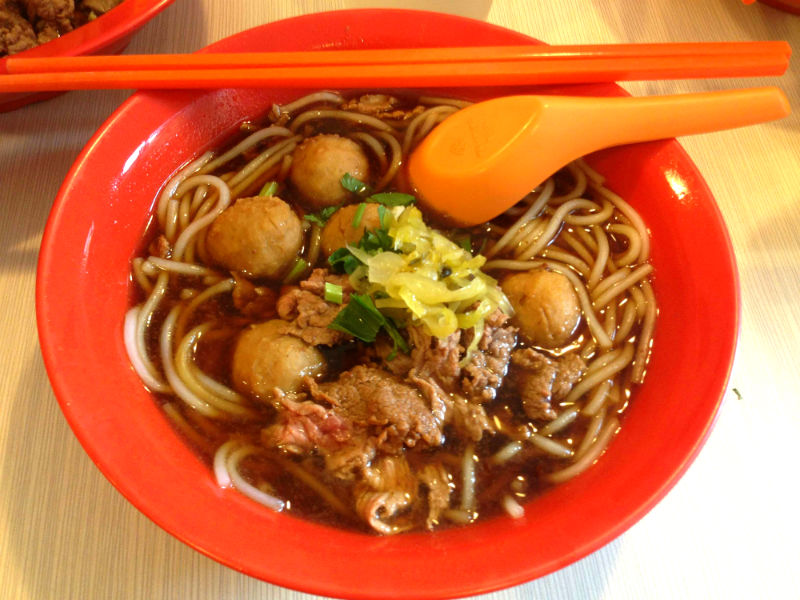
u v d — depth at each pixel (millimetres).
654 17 313
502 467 201
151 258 227
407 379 206
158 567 193
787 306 249
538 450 205
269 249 224
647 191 233
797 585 201
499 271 240
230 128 252
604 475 190
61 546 194
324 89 259
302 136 260
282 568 156
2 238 243
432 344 202
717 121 231
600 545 161
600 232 244
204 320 224
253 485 193
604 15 313
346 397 202
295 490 193
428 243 212
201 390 209
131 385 203
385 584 153
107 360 196
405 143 261
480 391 209
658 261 228
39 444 210
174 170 240
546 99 219
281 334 210
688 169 224
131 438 178
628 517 164
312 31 240
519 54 229
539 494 195
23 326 229
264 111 258
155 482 169
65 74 218
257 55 223
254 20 298
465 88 263
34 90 221
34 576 190
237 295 227
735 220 265
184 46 288
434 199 238
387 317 206
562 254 244
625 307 229
